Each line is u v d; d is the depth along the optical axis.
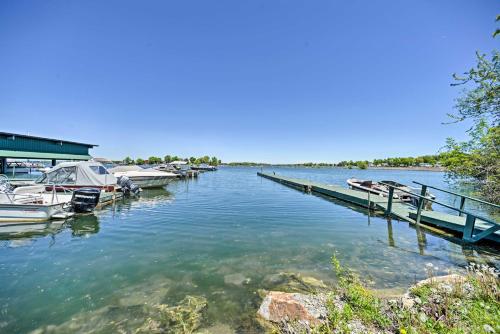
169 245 6.56
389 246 6.88
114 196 12.52
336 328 2.89
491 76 4.85
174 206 12.14
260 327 3.28
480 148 6.01
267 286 4.49
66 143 22.61
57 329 3.31
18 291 4.25
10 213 8.35
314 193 18.53
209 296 4.12
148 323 3.41
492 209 8.70
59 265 5.29
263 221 9.35
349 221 9.66
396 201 12.26
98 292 4.23
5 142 17.69
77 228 8.07
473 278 3.94
